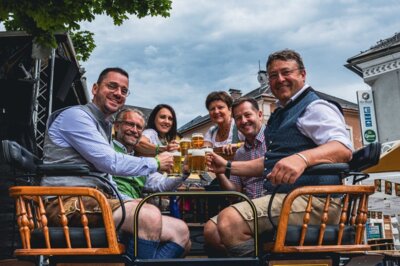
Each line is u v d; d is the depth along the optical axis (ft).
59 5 17.87
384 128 46.37
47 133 9.02
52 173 7.08
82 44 27.78
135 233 7.11
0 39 19.34
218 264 6.92
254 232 7.15
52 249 6.86
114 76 9.52
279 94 8.92
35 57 18.56
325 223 7.20
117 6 19.39
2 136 17.28
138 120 11.96
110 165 8.54
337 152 7.57
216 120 14.97
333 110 8.33
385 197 24.84
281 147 8.66
